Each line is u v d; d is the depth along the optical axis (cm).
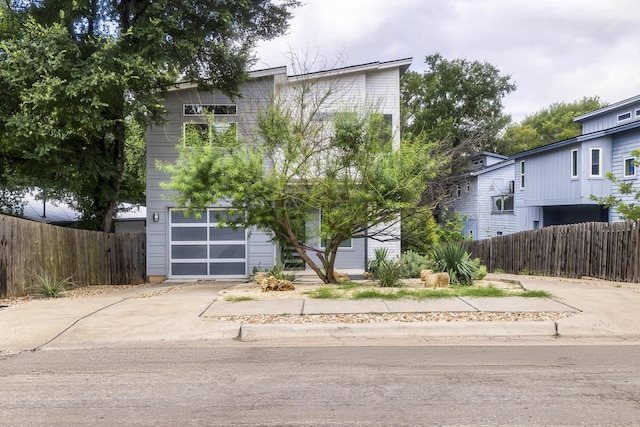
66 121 1403
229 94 1702
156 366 604
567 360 612
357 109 1249
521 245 1984
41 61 1320
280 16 1759
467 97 4381
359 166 1108
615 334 749
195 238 1805
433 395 491
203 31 1587
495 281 1314
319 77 1388
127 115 1587
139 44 1511
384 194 1120
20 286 1179
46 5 1483
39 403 481
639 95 2352
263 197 1163
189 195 1185
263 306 910
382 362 609
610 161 2244
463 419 431
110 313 892
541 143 5281
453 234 2728
